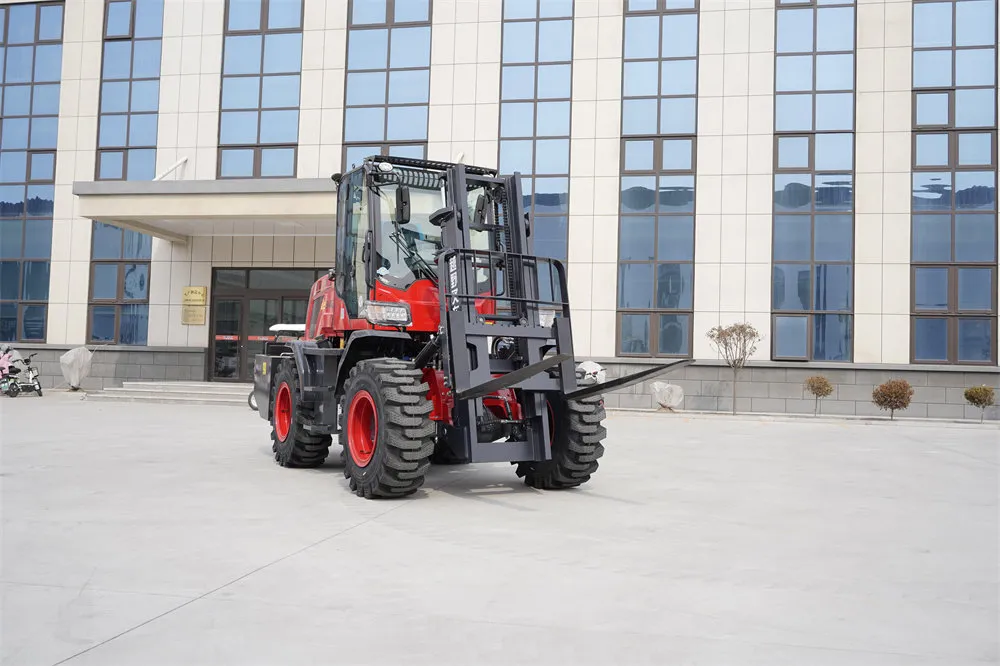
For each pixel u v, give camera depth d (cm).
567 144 2017
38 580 432
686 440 1252
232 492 716
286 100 2117
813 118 1941
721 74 1972
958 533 589
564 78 2028
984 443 1263
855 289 1905
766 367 1914
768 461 1005
